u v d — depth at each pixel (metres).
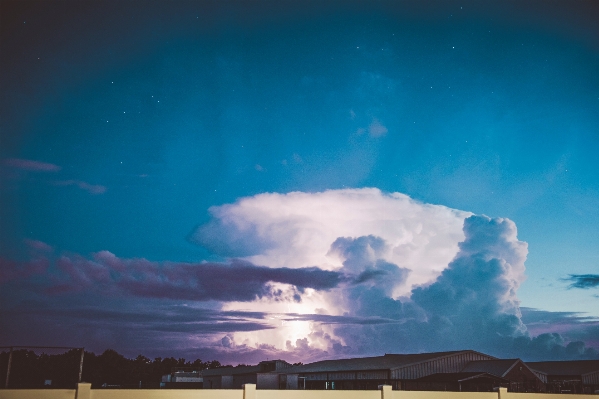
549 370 49.19
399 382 40.00
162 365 100.12
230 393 16.44
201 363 107.44
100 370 88.94
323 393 17.95
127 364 94.31
